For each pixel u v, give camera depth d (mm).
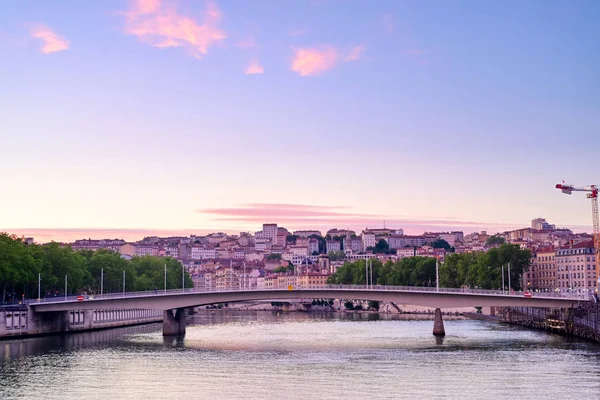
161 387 123812
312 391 119125
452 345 179250
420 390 118688
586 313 187875
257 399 113875
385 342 190000
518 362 145750
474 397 113188
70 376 134250
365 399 112750
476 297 197375
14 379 131000
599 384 121812
